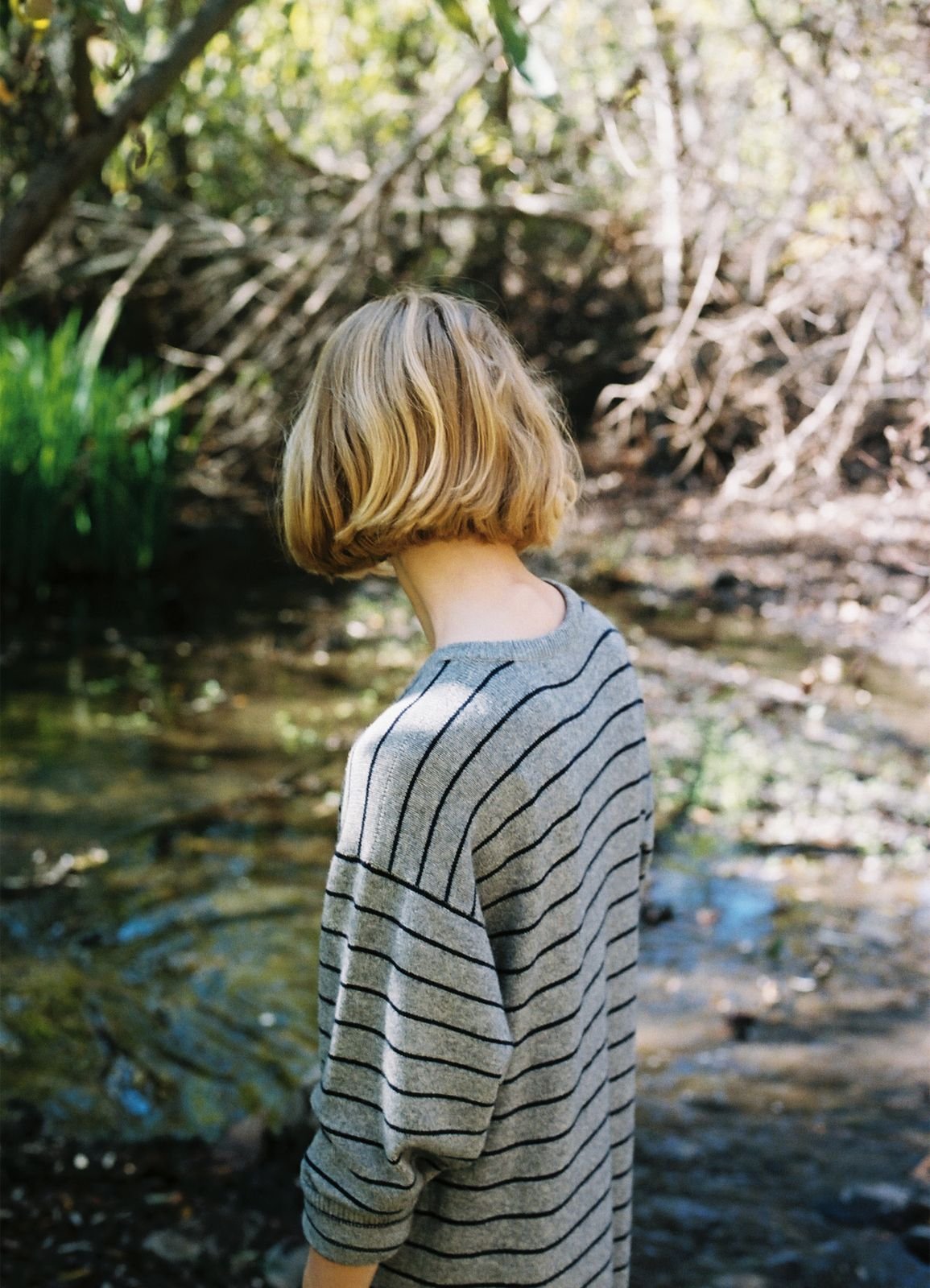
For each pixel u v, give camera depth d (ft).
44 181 8.04
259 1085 9.57
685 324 13.20
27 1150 8.66
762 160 13.84
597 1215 3.80
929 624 8.75
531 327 28.81
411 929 3.23
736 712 17.47
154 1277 7.38
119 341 32.27
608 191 21.31
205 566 25.31
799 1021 10.24
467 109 22.26
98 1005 10.59
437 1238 3.59
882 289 9.38
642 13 13.10
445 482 3.46
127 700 18.21
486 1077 3.27
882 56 8.88
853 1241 7.75
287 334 24.93
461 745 3.24
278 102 26.02
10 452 23.02
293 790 15.19
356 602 23.71
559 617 3.69
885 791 14.73
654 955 11.28
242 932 11.89
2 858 13.15
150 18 19.74
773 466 20.54
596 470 29.48
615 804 3.79
